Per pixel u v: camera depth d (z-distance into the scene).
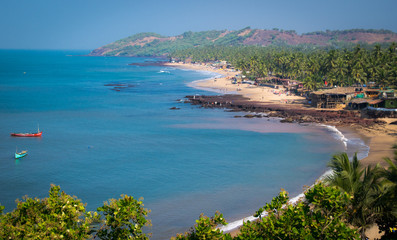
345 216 24.61
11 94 164.25
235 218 44.09
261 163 65.31
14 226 21.70
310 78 152.00
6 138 85.94
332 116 106.56
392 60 164.12
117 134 89.50
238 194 51.56
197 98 150.75
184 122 103.62
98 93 170.75
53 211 22.28
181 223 43.16
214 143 79.94
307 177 57.94
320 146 76.19
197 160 67.56
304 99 142.50
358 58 160.00
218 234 21.23
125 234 22.00
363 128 91.12
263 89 178.25
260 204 48.06
